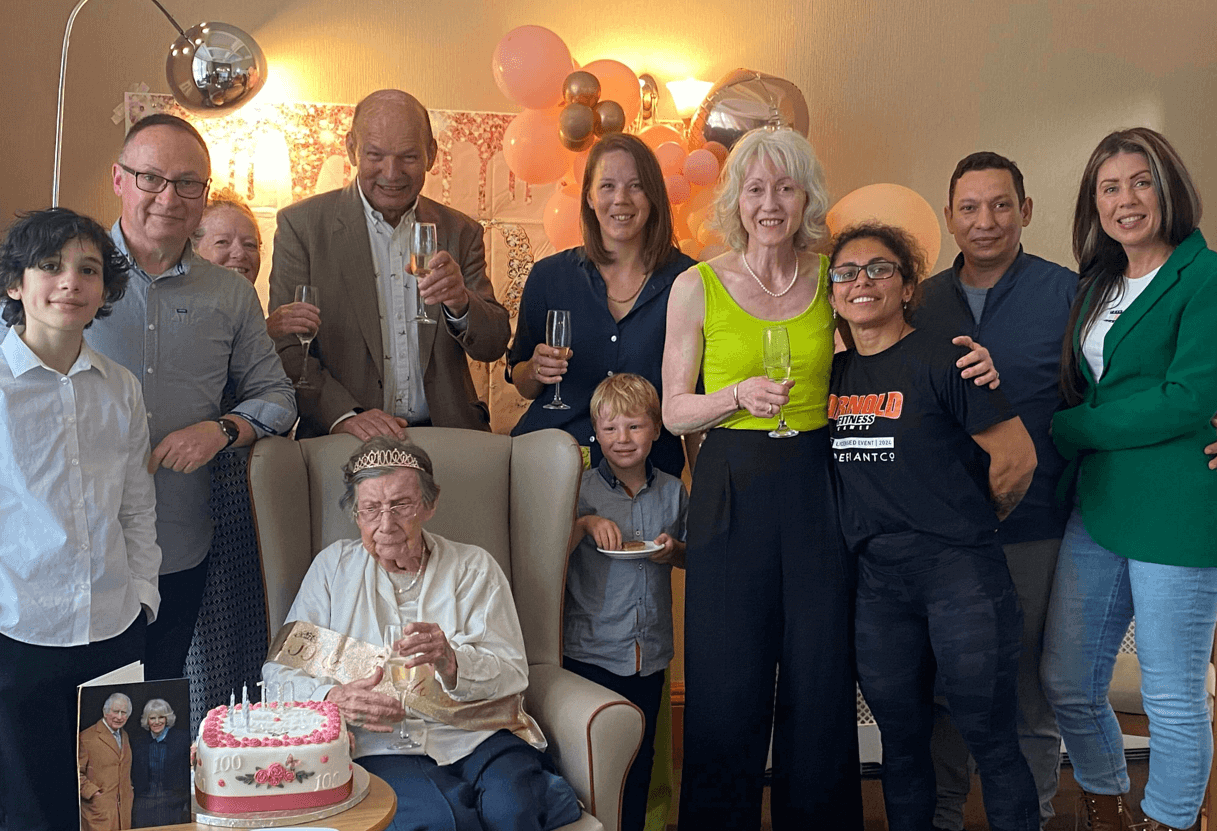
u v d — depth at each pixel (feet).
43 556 6.61
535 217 13.10
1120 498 8.48
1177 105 13.99
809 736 8.50
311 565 8.14
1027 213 9.62
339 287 10.07
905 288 8.26
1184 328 8.12
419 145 9.91
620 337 9.77
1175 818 8.61
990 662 7.97
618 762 7.57
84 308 6.64
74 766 6.77
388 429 9.05
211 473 8.91
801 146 8.41
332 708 6.30
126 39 12.09
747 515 8.46
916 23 13.62
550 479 8.81
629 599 9.11
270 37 12.40
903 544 8.16
